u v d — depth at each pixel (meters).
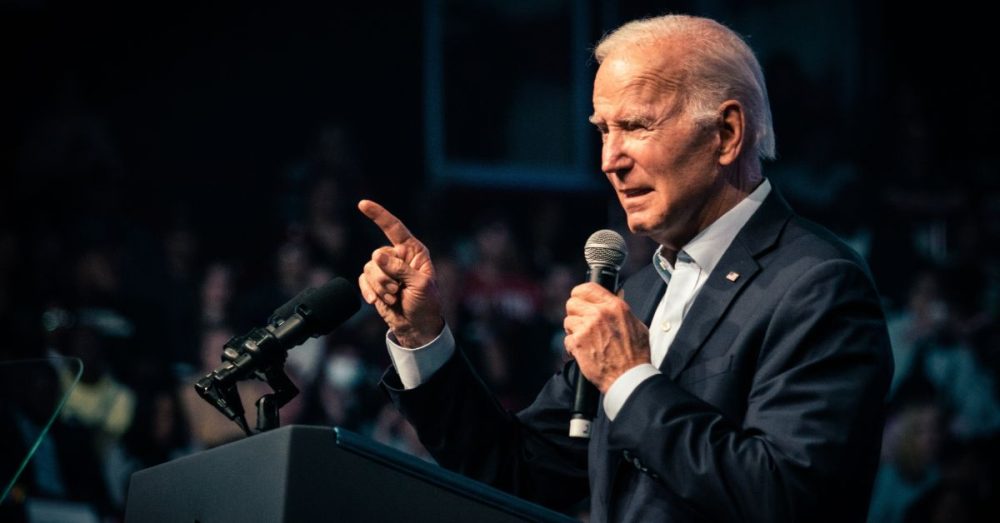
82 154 12.90
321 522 2.74
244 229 13.62
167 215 13.30
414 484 2.86
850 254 3.77
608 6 16.64
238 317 12.25
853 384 3.47
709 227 3.90
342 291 3.71
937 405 14.08
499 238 14.21
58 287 11.80
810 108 16.97
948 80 17.75
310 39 14.63
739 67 3.88
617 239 3.95
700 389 3.67
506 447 4.31
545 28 16.38
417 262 4.19
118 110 13.54
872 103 17.41
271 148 14.20
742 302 3.73
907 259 15.41
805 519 3.31
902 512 13.59
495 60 15.98
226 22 14.20
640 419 3.46
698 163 3.81
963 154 17.44
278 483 2.74
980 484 13.70
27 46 13.17
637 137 3.82
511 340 13.36
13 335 11.01
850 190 16.25
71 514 8.62
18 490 6.42
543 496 4.33
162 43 13.86
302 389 11.70
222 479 2.93
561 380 4.40
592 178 16.33
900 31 17.75
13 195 12.48
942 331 14.65
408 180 15.07
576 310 3.65
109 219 12.59
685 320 3.79
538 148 16.12
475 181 15.59
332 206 13.83
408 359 4.20
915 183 16.61
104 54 13.54
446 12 15.63
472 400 4.26
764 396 3.51
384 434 11.98
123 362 11.19
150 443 10.86
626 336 3.59
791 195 16.41
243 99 14.18
